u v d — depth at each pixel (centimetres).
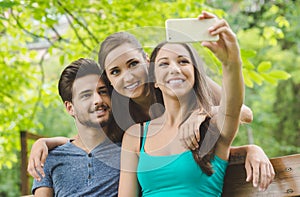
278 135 1020
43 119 947
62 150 238
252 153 218
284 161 218
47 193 237
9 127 572
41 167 233
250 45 1000
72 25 514
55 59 913
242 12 877
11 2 387
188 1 532
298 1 889
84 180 230
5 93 573
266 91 1038
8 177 930
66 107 232
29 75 610
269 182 210
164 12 537
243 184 223
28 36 571
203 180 206
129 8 527
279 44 1012
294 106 1024
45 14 468
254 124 1005
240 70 188
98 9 529
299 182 214
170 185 206
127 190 216
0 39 585
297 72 1016
